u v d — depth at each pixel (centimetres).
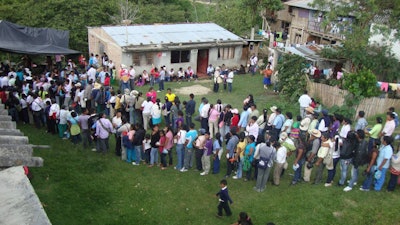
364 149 1177
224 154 1526
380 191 1215
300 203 1175
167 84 2647
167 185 1287
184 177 1345
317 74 2291
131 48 2586
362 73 1884
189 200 1206
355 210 1133
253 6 4047
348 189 1226
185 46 2762
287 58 2280
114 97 1794
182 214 1134
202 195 1236
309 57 2425
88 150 1514
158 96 2333
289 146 1288
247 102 1670
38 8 3181
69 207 1120
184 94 2394
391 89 1964
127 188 1256
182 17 4491
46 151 1458
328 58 2402
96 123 1466
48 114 1593
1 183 472
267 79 2506
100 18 3341
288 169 1405
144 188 1262
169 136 1377
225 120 1566
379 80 2362
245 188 1272
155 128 1395
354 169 1204
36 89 1827
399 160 1168
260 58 3381
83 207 1132
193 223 1095
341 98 1986
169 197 1218
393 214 1105
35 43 2397
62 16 3191
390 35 2336
